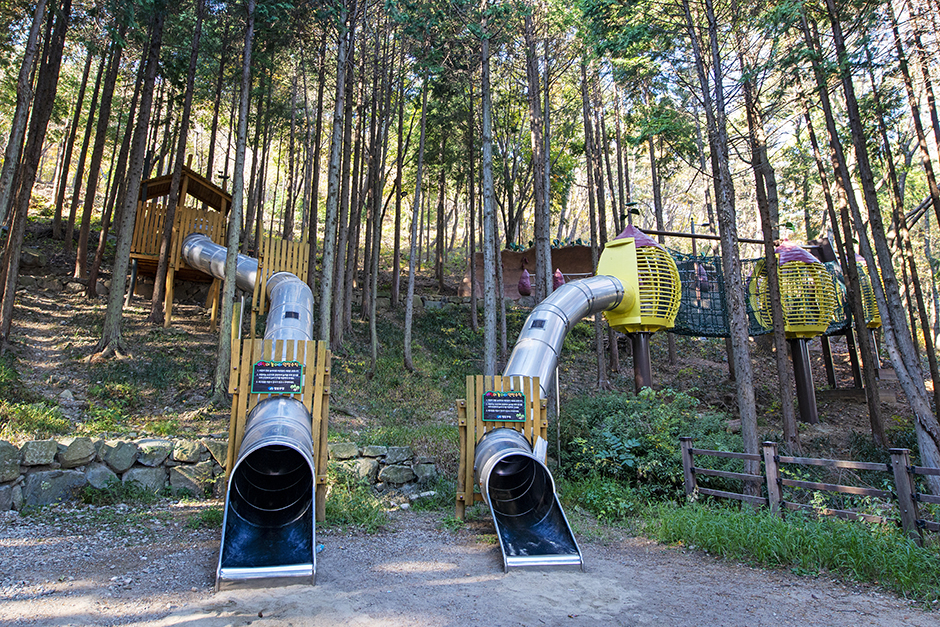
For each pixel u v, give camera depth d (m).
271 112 23.34
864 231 11.80
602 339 17.27
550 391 10.97
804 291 15.91
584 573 5.65
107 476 7.43
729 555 6.21
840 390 18.89
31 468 6.90
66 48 17.58
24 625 3.74
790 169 21.47
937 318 31.52
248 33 11.73
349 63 17.17
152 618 4.02
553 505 6.73
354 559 5.84
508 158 26.48
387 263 30.09
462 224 46.84
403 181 29.48
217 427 9.74
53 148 42.91
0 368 9.62
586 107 18.73
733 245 10.09
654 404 11.48
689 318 16.02
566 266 24.30
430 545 6.56
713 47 10.48
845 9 11.94
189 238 15.93
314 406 7.08
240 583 4.77
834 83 13.31
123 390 10.62
